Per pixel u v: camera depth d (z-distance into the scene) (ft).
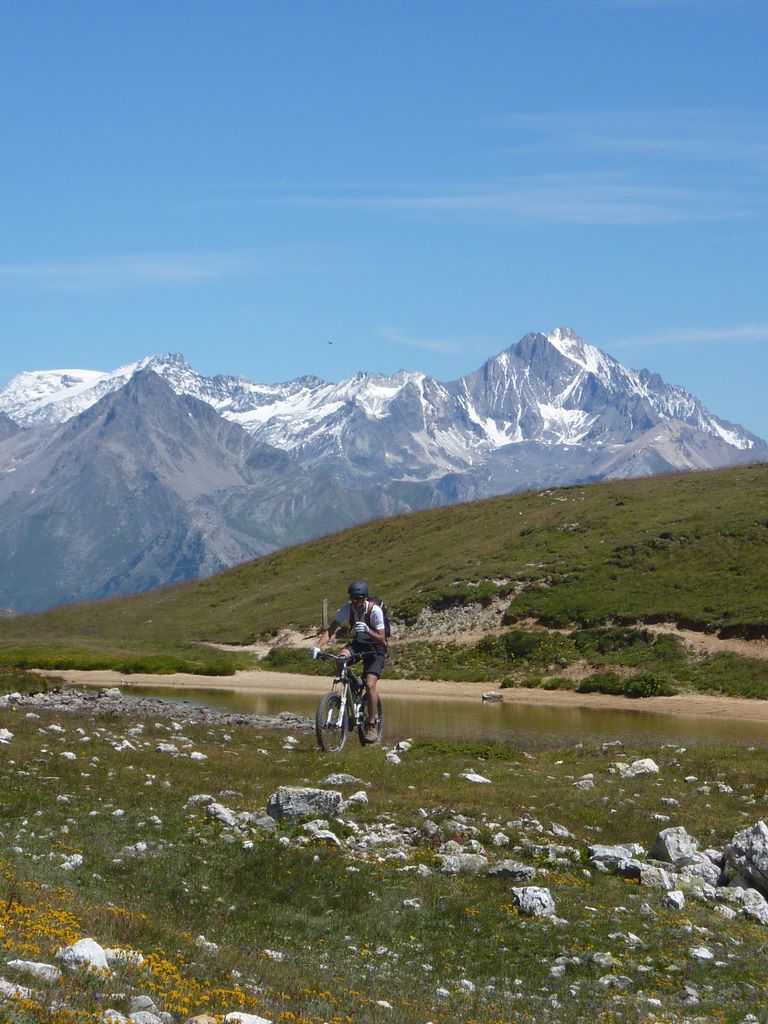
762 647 204.03
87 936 33.30
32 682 184.85
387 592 293.02
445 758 98.94
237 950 37.91
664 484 330.54
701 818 71.67
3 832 53.98
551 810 72.49
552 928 46.50
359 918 45.85
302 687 224.53
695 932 47.88
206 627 316.19
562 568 262.47
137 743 101.30
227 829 60.44
